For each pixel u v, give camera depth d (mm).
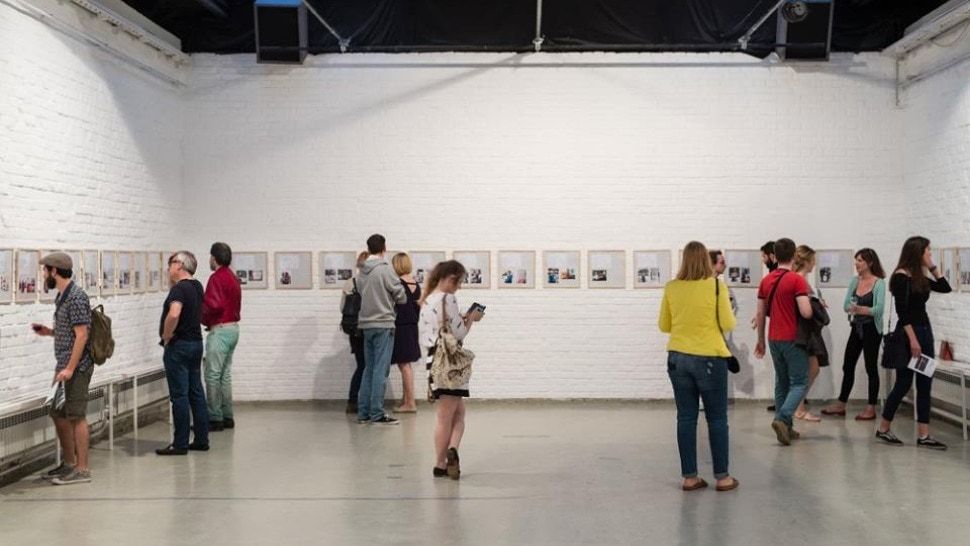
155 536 5348
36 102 7285
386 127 10492
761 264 10406
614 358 10469
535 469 7059
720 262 9633
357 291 9711
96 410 8070
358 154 10500
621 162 10461
